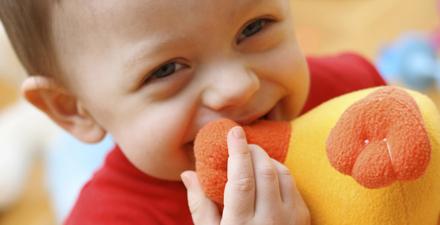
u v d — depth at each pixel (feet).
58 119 1.74
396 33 3.46
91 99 1.60
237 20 1.44
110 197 1.73
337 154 1.30
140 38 1.45
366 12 3.76
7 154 3.32
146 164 1.59
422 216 1.36
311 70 1.92
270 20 1.51
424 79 2.93
